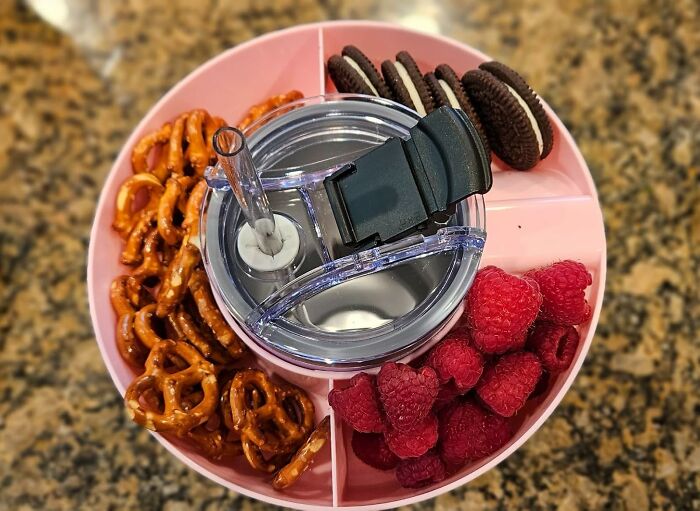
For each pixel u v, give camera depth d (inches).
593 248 8.9
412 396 7.5
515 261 8.9
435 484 8.5
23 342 11.3
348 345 8.0
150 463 10.6
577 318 8.3
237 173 7.2
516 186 9.6
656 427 10.4
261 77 10.5
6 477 10.6
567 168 9.8
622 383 10.6
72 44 12.9
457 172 7.5
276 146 8.9
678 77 12.3
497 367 8.2
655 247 11.3
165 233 9.0
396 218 7.8
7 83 12.7
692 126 12.0
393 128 8.8
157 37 12.9
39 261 11.8
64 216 12.0
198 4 13.0
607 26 12.7
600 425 10.4
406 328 8.0
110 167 12.3
